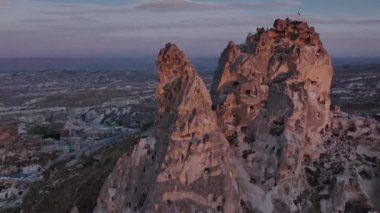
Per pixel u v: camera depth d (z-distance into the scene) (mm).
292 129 46375
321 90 51156
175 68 46188
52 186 93812
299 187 45531
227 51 52438
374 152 50219
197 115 43094
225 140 43750
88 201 71688
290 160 44969
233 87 51094
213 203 40875
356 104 167500
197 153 41812
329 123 51844
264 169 45500
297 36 52344
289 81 48688
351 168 47344
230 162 43688
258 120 47812
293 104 46938
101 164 90125
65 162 124250
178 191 40938
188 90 43906
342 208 44688
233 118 49094
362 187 46219
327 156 48562
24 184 111312
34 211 80000
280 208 43500
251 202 43281
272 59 50469
